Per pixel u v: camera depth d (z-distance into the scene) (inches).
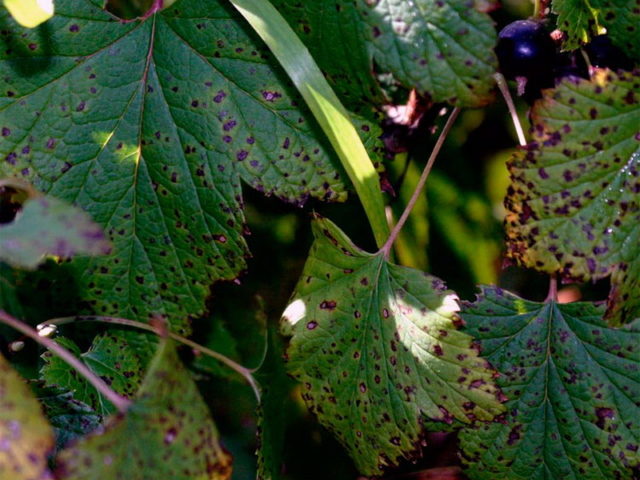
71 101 12.7
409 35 12.1
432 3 11.9
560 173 12.1
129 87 12.8
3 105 12.6
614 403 12.6
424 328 12.5
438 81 12.1
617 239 12.2
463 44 11.9
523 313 12.8
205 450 11.1
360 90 12.5
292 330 12.8
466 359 12.4
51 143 12.7
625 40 12.4
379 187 12.5
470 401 12.4
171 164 12.8
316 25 12.4
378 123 12.8
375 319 12.6
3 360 10.8
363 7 12.1
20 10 12.0
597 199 12.2
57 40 12.6
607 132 12.1
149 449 11.0
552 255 12.2
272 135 12.7
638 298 12.3
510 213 12.3
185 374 11.1
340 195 12.8
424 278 12.5
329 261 12.7
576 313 12.7
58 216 10.7
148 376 11.0
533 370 12.8
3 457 10.6
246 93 12.7
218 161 12.8
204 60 12.7
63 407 12.7
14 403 10.7
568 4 12.4
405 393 12.6
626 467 12.6
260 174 12.8
